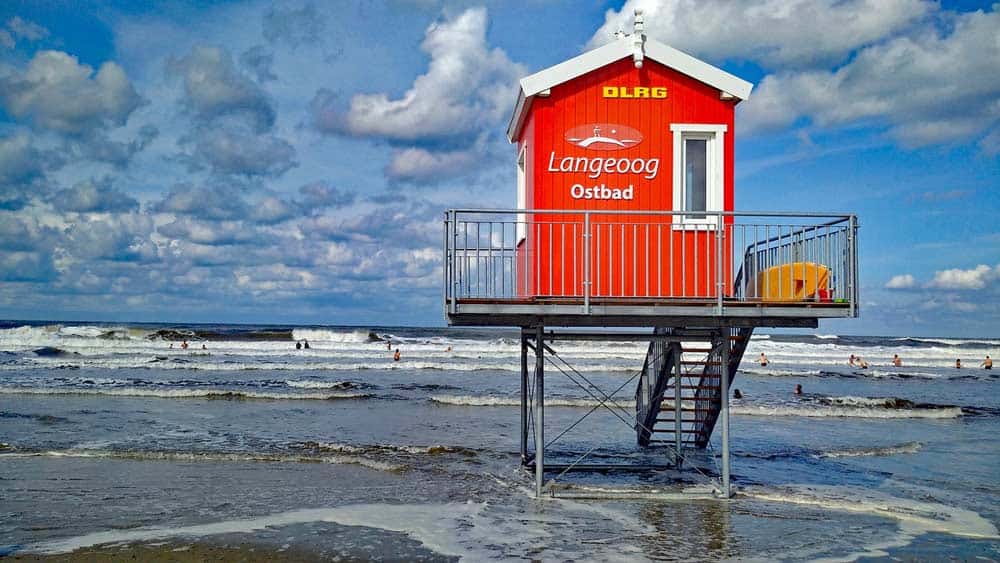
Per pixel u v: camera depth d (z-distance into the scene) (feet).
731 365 45.60
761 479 47.32
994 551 32.94
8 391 90.58
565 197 37.73
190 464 51.52
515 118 42.83
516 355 167.53
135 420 71.87
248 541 33.53
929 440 66.90
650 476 47.11
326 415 78.18
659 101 38.09
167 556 31.35
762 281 35.45
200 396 91.66
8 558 30.86
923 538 34.78
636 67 38.01
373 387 104.78
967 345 255.91
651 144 37.96
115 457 53.31
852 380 132.46
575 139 37.81
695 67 37.99
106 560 30.76
